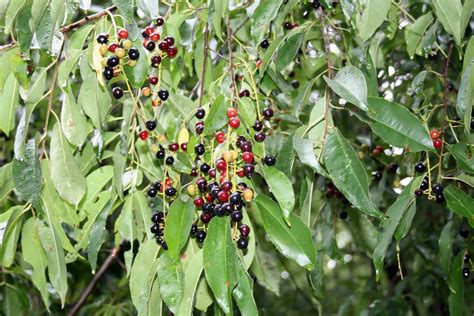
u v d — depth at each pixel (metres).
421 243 1.47
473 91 0.79
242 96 0.86
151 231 0.82
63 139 0.86
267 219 0.75
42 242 0.89
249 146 0.76
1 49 0.84
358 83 0.77
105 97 0.87
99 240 0.88
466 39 1.17
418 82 1.05
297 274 1.50
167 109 0.96
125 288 1.62
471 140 0.84
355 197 0.75
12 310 1.26
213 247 0.71
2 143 1.54
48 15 0.78
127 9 0.78
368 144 1.28
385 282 1.83
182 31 0.98
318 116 0.81
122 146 0.85
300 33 0.89
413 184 0.85
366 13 0.83
